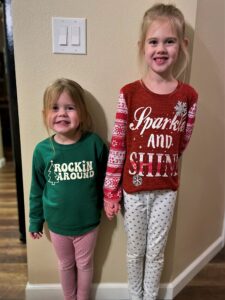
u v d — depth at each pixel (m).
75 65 1.10
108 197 1.11
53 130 1.09
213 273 1.61
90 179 1.11
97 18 1.06
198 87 1.23
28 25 1.05
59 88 1.01
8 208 2.34
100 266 1.37
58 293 1.38
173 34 0.95
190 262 1.56
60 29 1.05
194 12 1.07
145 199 1.11
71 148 1.08
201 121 1.33
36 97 1.13
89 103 1.15
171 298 1.42
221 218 1.79
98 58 1.10
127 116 1.04
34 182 1.15
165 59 0.97
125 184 1.10
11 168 3.46
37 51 1.08
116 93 1.14
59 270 1.27
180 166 1.27
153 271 1.23
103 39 1.08
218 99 1.42
